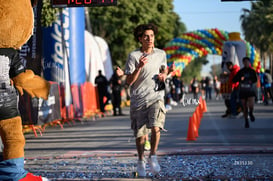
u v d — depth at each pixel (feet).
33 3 20.25
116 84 73.05
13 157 17.63
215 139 37.06
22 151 17.92
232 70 58.29
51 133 46.37
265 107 82.17
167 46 118.93
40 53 38.27
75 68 59.52
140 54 21.99
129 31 124.88
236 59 84.89
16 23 17.70
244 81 46.65
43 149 33.88
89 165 25.61
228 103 60.85
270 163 24.88
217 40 114.62
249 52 101.24
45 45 57.00
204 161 25.79
